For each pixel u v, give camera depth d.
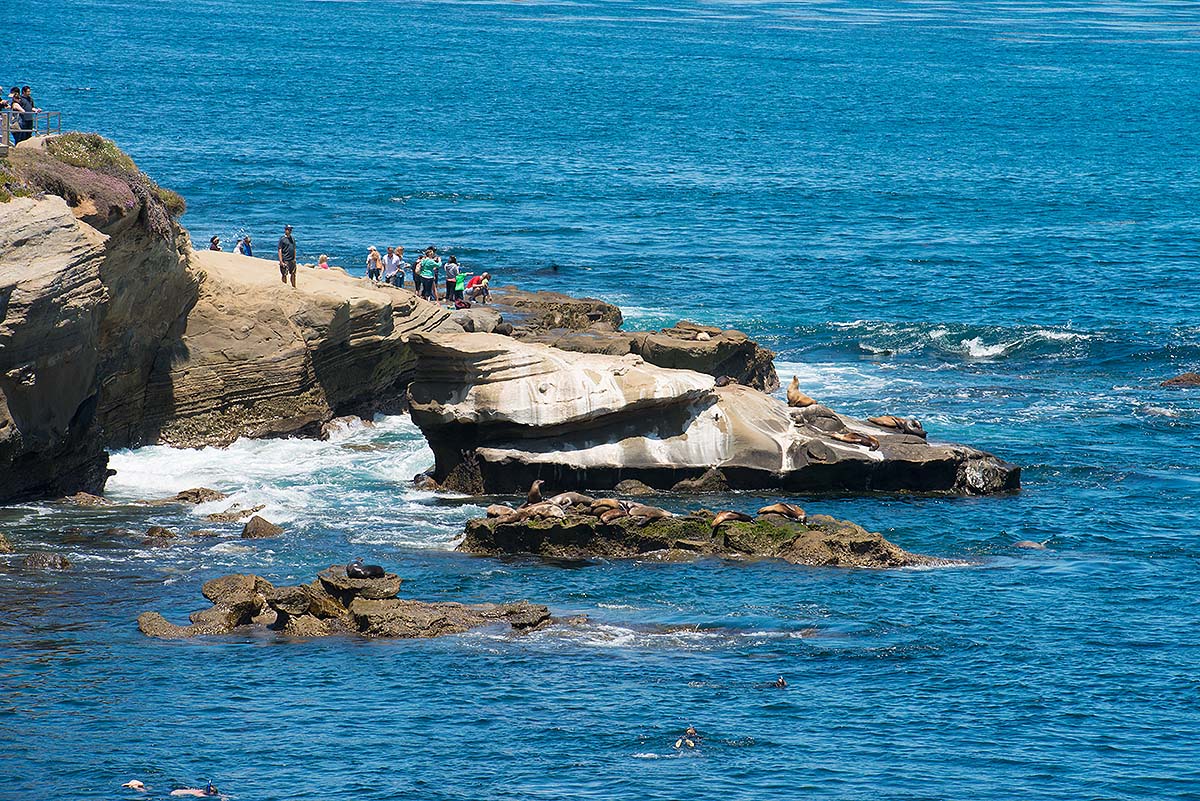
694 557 138.62
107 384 164.25
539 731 101.25
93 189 157.12
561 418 159.00
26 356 140.12
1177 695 108.75
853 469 160.12
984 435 185.25
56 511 148.00
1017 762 97.94
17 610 120.12
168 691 106.12
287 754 97.12
